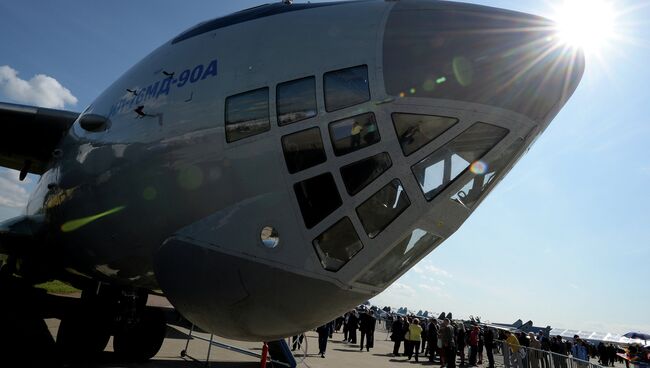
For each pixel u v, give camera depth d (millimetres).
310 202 3967
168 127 4734
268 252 4000
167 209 4586
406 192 3818
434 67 3879
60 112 8086
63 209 6074
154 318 7703
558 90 4004
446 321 15164
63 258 6699
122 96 5660
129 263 5496
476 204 4344
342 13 4539
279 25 4703
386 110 3834
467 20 4141
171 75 5059
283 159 4055
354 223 3895
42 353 7203
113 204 5152
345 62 4086
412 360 17078
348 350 17578
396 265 4414
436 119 3807
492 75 3871
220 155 4312
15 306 7293
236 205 4188
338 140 3936
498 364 20969
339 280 4004
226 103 4438
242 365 9703
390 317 37250
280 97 4195
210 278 4227
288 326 4344
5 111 7676
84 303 6938
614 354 32812
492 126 3834
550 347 18422
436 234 4227
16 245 7348
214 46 4945
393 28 4156
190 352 10469
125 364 7422
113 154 5227
